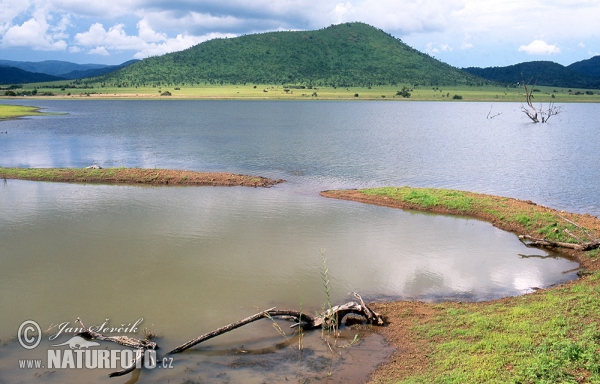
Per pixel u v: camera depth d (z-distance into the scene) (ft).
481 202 81.46
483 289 50.60
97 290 49.47
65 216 76.59
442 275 54.44
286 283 51.78
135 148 157.69
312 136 200.13
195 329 41.65
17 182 102.58
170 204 85.30
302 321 42.11
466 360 33.78
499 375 30.99
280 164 128.88
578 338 34.35
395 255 60.80
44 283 51.06
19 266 55.62
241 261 58.08
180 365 35.99
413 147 167.02
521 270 56.03
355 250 62.49
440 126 258.78
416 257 60.23
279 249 62.49
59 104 446.19
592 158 141.49
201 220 75.36
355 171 120.16
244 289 50.14
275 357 37.04
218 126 243.40
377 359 36.29
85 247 62.28
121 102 498.69
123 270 54.85
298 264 57.36
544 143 180.34
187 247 62.85
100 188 98.37
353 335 40.40
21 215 76.79
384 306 45.83
